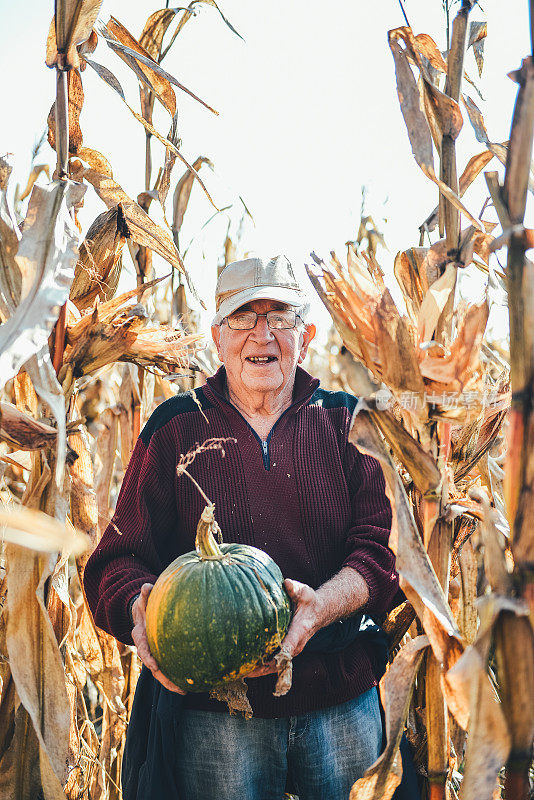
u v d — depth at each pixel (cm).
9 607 216
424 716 245
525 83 160
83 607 285
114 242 252
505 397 233
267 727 234
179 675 199
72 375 233
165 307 412
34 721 212
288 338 254
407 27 202
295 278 264
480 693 161
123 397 337
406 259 221
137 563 247
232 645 195
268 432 258
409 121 199
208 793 231
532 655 160
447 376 190
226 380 272
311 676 233
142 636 215
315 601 217
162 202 289
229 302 254
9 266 211
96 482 332
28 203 208
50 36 227
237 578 201
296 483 248
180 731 236
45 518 156
